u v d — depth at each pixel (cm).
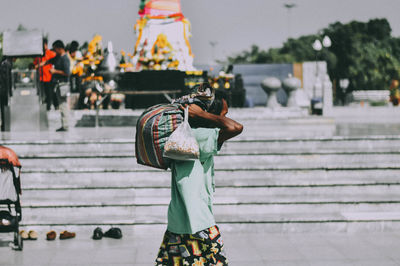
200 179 404
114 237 630
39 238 634
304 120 1455
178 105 409
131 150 855
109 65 1700
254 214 682
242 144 877
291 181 746
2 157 568
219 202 686
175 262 405
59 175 761
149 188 727
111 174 764
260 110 1680
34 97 1149
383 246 589
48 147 855
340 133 1052
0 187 571
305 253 568
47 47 1378
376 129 1224
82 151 855
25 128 1146
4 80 1159
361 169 770
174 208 406
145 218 670
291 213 685
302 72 3161
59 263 541
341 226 652
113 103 1673
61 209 689
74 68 1639
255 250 580
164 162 403
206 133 402
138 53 1808
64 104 1177
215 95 427
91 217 679
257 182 741
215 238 400
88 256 563
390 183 732
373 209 693
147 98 1500
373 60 5403
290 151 828
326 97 1686
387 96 3416
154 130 398
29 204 689
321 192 730
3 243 610
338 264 530
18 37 1115
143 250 583
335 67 5419
